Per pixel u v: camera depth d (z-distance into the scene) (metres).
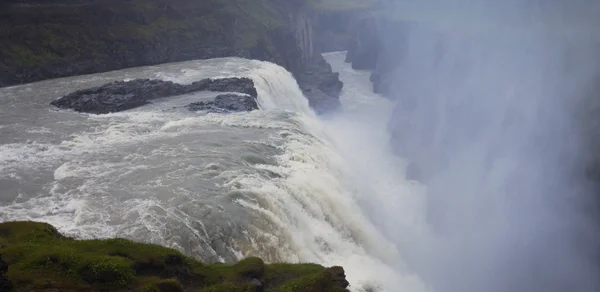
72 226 30.19
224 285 25.70
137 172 37.66
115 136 45.66
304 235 34.78
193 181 36.03
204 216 31.70
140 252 26.50
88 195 34.00
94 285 24.09
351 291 28.66
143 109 54.22
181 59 86.25
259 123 49.84
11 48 68.12
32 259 24.56
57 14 75.25
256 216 32.56
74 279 24.05
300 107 77.94
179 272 26.44
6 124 48.66
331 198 39.25
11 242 26.56
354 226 39.72
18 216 31.33
